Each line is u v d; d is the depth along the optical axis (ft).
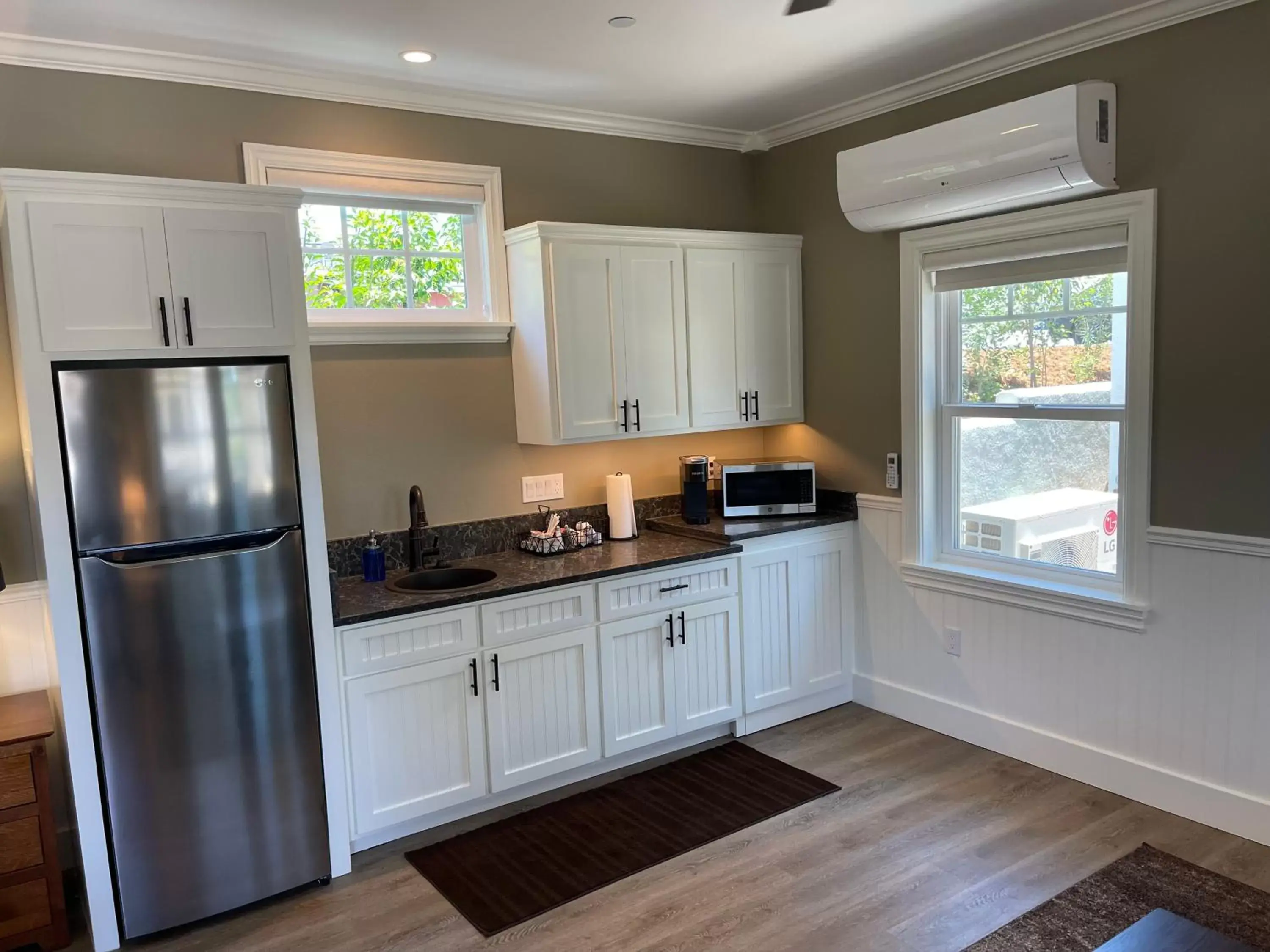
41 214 7.64
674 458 14.03
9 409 9.36
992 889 8.77
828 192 13.24
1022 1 9.09
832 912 8.54
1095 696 10.66
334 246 11.11
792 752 12.10
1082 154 9.37
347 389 11.06
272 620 8.76
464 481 11.99
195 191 8.25
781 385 13.73
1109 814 10.07
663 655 11.69
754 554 12.42
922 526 12.49
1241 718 9.40
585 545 12.39
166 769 8.38
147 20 8.61
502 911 8.76
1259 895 8.45
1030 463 11.41
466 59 10.09
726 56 10.33
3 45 8.84
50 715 8.71
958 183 10.48
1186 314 9.43
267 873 8.98
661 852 9.73
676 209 13.58
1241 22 8.79
